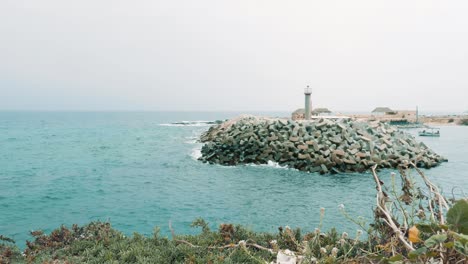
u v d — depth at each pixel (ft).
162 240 23.85
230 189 82.17
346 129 127.44
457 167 116.98
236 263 18.35
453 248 7.79
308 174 101.96
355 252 17.12
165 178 98.22
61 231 26.81
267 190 80.38
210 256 19.16
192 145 191.11
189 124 482.28
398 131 142.10
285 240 20.04
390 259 9.02
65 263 20.98
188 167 116.88
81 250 24.14
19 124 495.41
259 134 129.29
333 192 77.36
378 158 110.93
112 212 64.85
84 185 90.79
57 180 98.43
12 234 52.90
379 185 14.16
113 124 488.85
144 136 264.11
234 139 130.41
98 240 25.02
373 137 128.16
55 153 162.91
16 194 81.35
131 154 154.92
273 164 116.98
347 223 52.60
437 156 129.90
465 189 80.48
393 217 13.74
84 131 335.26
